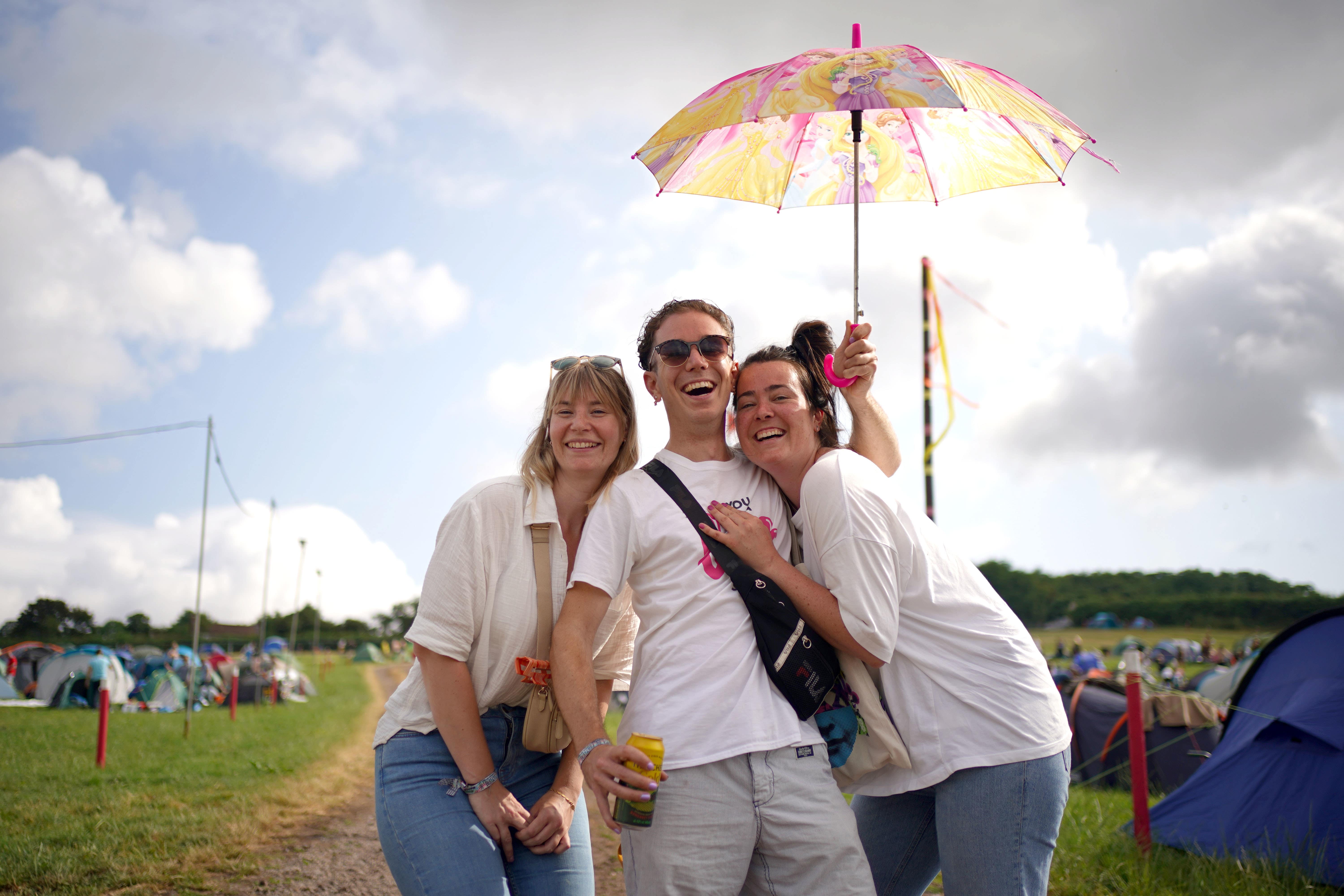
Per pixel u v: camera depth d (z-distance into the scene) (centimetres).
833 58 263
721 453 280
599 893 507
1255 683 607
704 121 269
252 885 514
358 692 3114
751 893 241
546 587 257
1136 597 10188
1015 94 276
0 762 1011
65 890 487
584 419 261
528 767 265
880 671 260
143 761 1037
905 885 287
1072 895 462
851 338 282
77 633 8538
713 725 231
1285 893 441
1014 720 244
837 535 243
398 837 241
